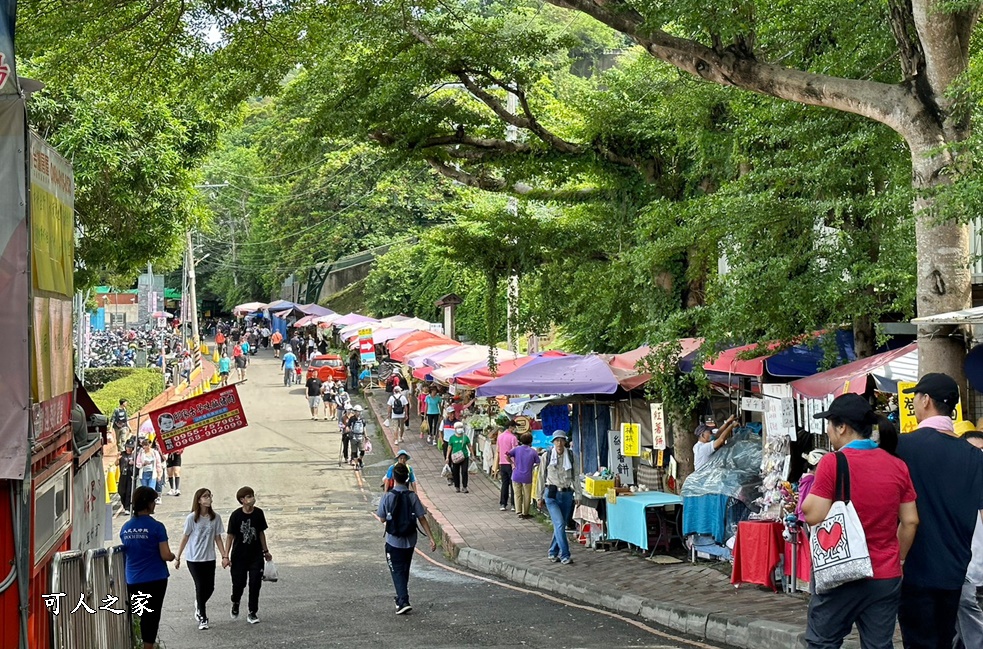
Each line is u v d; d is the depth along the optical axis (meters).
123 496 25.12
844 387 11.80
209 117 22.28
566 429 21.58
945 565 6.29
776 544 12.94
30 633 6.67
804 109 13.73
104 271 29.08
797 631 10.10
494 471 28.86
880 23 12.88
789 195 13.98
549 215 33.03
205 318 105.56
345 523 23.41
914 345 12.26
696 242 14.42
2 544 6.39
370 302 57.97
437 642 11.27
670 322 14.02
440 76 17.45
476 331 46.03
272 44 16.20
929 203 10.41
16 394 6.38
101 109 21.12
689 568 15.30
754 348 14.19
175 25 15.68
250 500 13.26
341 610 13.89
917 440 6.41
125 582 10.38
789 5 13.34
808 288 13.02
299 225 62.41
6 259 6.39
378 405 44.44
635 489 18.11
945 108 10.47
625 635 11.52
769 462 13.62
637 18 12.45
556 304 20.16
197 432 17.70
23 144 6.42
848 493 5.98
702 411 18.62
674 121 17.81
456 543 19.52
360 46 18.33
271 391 50.97
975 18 10.47
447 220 56.00
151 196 22.28
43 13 14.62
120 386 41.47
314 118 17.62
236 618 13.41
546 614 13.07
